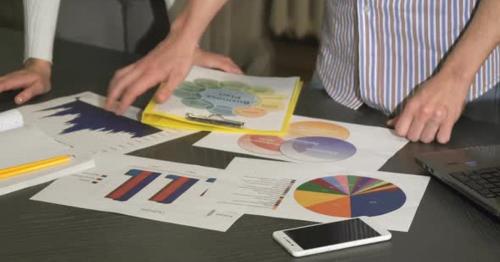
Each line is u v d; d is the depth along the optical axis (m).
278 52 3.80
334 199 1.14
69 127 1.44
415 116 1.38
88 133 1.41
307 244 1.00
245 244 1.02
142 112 1.52
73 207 1.12
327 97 1.63
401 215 1.09
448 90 1.36
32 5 1.72
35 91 1.62
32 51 1.73
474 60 1.36
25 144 1.32
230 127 1.42
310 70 3.66
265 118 1.48
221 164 1.28
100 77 1.75
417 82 1.52
